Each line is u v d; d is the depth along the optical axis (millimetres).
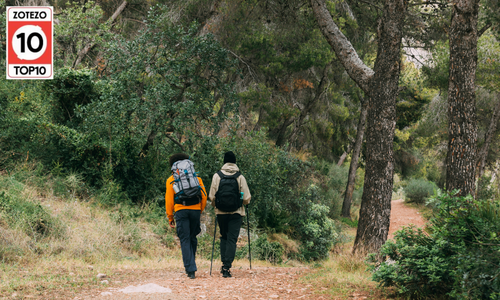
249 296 4496
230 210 5605
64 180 9844
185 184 5480
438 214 4422
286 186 12859
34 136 10148
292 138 20406
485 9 13734
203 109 11430
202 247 9156
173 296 4305
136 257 7754
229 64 11516
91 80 11414
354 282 5266
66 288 4520
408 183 28469
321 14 9078
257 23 14203
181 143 11789
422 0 12953
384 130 7945
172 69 10828
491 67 13781
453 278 3900
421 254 4203
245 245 10422
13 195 7848
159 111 10344
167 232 9750
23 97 11148
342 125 24453
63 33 13219
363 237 7773
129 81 10562
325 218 14195
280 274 6297
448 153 7676
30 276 4957
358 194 28078
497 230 3902
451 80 7734
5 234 6387
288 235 13539
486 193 18562
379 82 8086
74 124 11312
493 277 3516
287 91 17531
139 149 11523
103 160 10742
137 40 10781
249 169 11367
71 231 7602
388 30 8000
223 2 13961
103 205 9820
